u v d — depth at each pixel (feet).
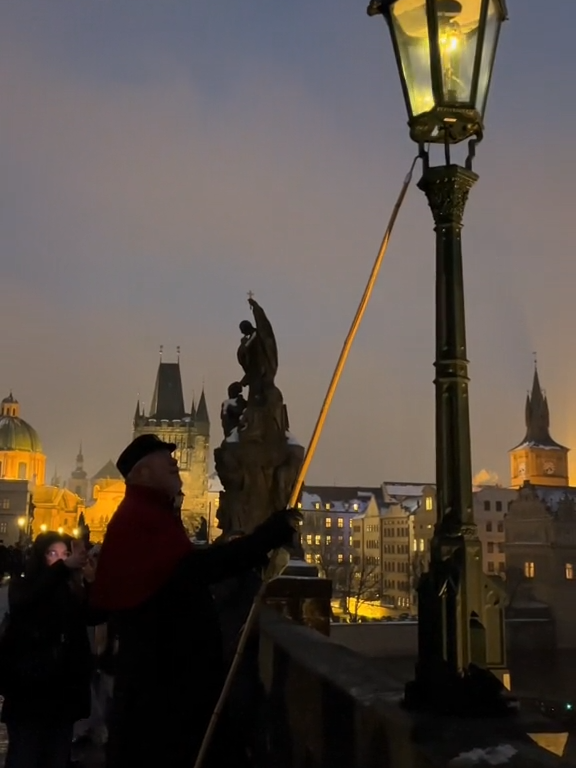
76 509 522.06
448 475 14.21
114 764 11.27
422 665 13.78
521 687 94.22
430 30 15.10
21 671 17.24
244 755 12.00
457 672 13.26
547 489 266.36
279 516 11.98
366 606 358.64
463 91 15.21
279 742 23.18
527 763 10.35
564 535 255.29
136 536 11.81
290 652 22.82
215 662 11.60
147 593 11.40
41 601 17.40
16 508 456.45
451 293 14.83
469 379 14.73
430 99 15.39
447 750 11.16
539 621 165.78
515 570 264.11
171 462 12.54
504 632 13.55
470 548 13.70
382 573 403.13
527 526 263.29
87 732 26.91
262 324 49.34
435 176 15.12
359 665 20.11
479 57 15.24
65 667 17.44
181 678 11.27
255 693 27.43
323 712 18.33
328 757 17.72
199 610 11.56
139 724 11.19
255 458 47.11
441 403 14.55
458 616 13.39
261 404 47.98
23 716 17.31
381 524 417.49
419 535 381.40
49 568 17.60
